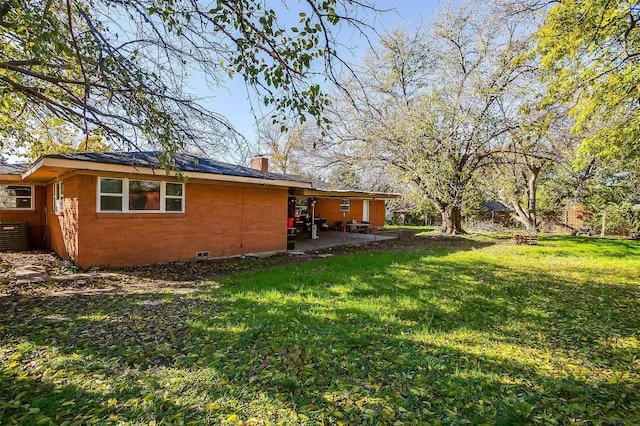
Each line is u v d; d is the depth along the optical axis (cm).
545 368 317
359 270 793
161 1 334
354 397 259
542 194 2556
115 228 784
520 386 282
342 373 297
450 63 1569
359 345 357
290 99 343
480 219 2939
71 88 521
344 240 1550
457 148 1547
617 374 307
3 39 455
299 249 1237
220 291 575
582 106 843
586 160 927
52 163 642
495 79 1437
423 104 1454
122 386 266
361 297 548
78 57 310
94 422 222
